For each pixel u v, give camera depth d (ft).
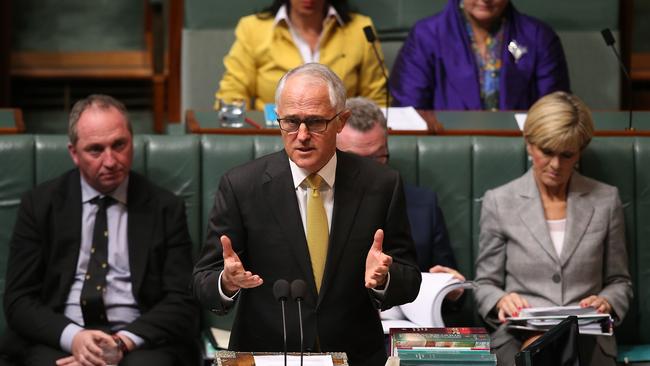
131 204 40.52
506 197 41.63
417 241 41.75
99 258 40.04
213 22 60.29
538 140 40.04
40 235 40.04
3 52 82.33
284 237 32.12
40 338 38.93
